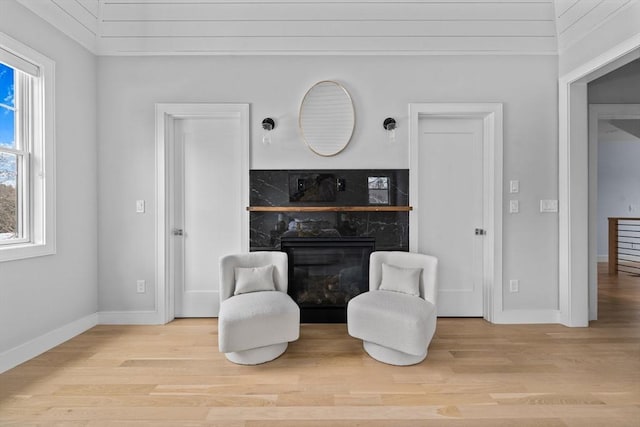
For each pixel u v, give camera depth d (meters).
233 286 2.78
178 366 2.32
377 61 3.22
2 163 2.41
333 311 3.21
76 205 2.92
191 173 3.32
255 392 2.00
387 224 3.23
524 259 3.22
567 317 3.11
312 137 3.22
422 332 2.21
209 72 3.21
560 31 3.12
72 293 2.88
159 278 3.19
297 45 3.19
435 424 1.71
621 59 2.61
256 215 3.22
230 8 3.11
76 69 2.93
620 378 2.15
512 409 1.84
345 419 1.75
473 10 3.12
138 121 3.20
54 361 2.39
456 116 3.29
